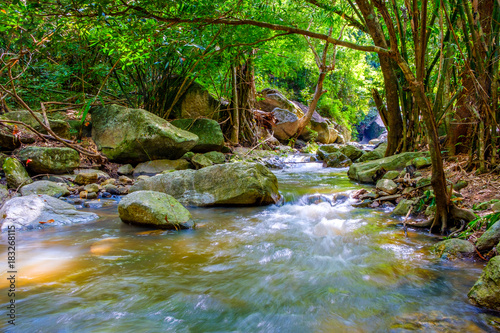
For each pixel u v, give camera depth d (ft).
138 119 20.89
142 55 16.37
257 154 29.81
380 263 8.04
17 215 11.30
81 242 9.67
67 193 15.33
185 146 22.04
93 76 25.36
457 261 7.95
